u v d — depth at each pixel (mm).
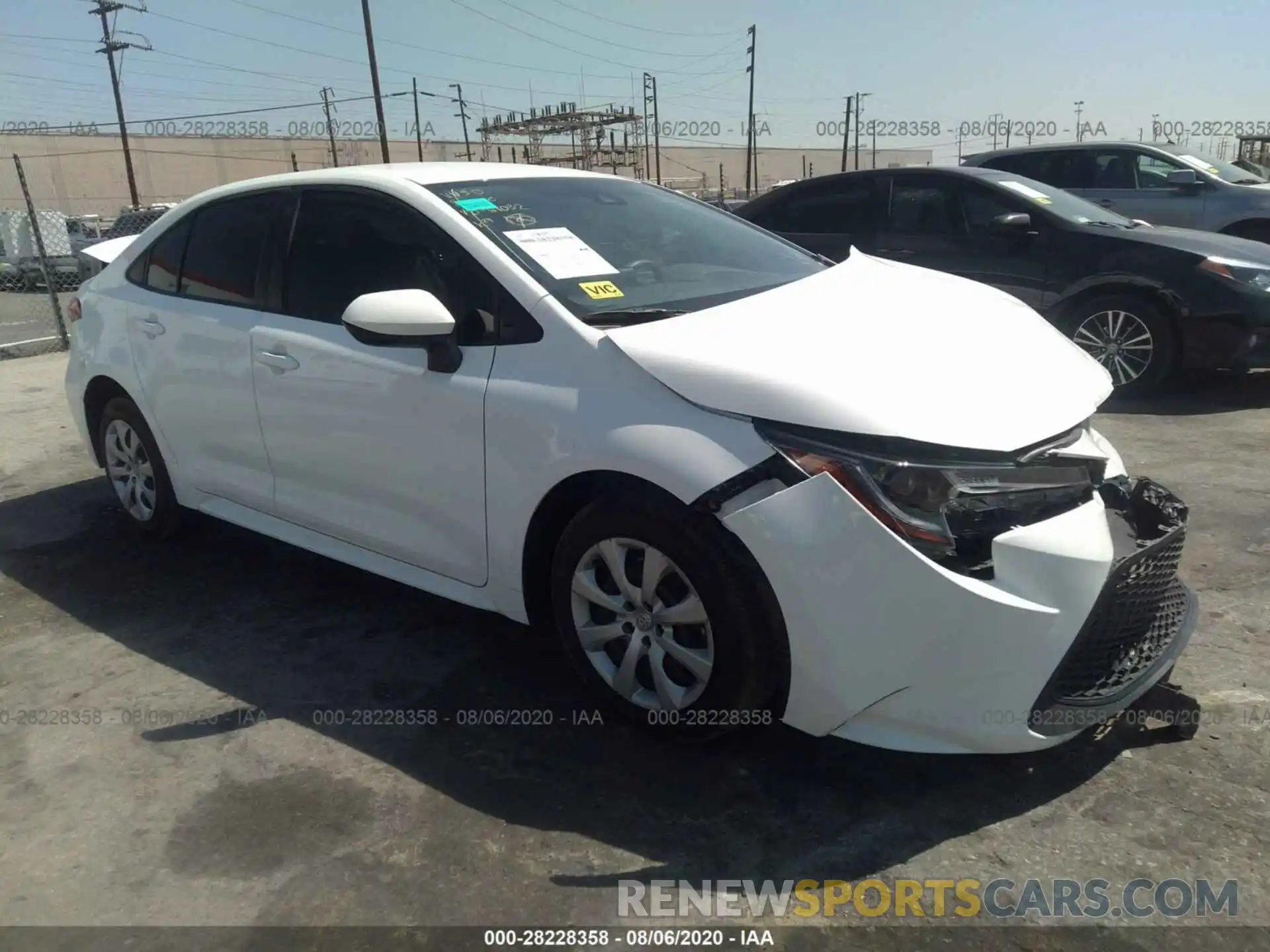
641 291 3053
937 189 6992
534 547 2891
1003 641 2285
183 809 2617
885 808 2520
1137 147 9555
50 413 7258
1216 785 2535
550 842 2438
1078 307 6488
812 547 2322
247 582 4090
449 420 2951
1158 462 5090
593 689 2877
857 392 2400
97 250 4988
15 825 2584
